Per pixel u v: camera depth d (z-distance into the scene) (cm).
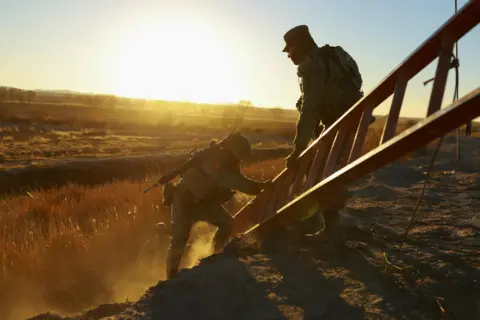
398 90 278
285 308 292
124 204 1016
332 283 323
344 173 303
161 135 7138
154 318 290
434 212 518
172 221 497
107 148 4472
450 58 245
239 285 329
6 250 712
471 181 681
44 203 1117
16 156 3497
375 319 269
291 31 450
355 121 350
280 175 469
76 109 14275
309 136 439
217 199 491
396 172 776
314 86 431
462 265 339
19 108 11475
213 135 7756
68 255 710
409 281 316
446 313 269
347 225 464
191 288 325
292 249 400
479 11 225
